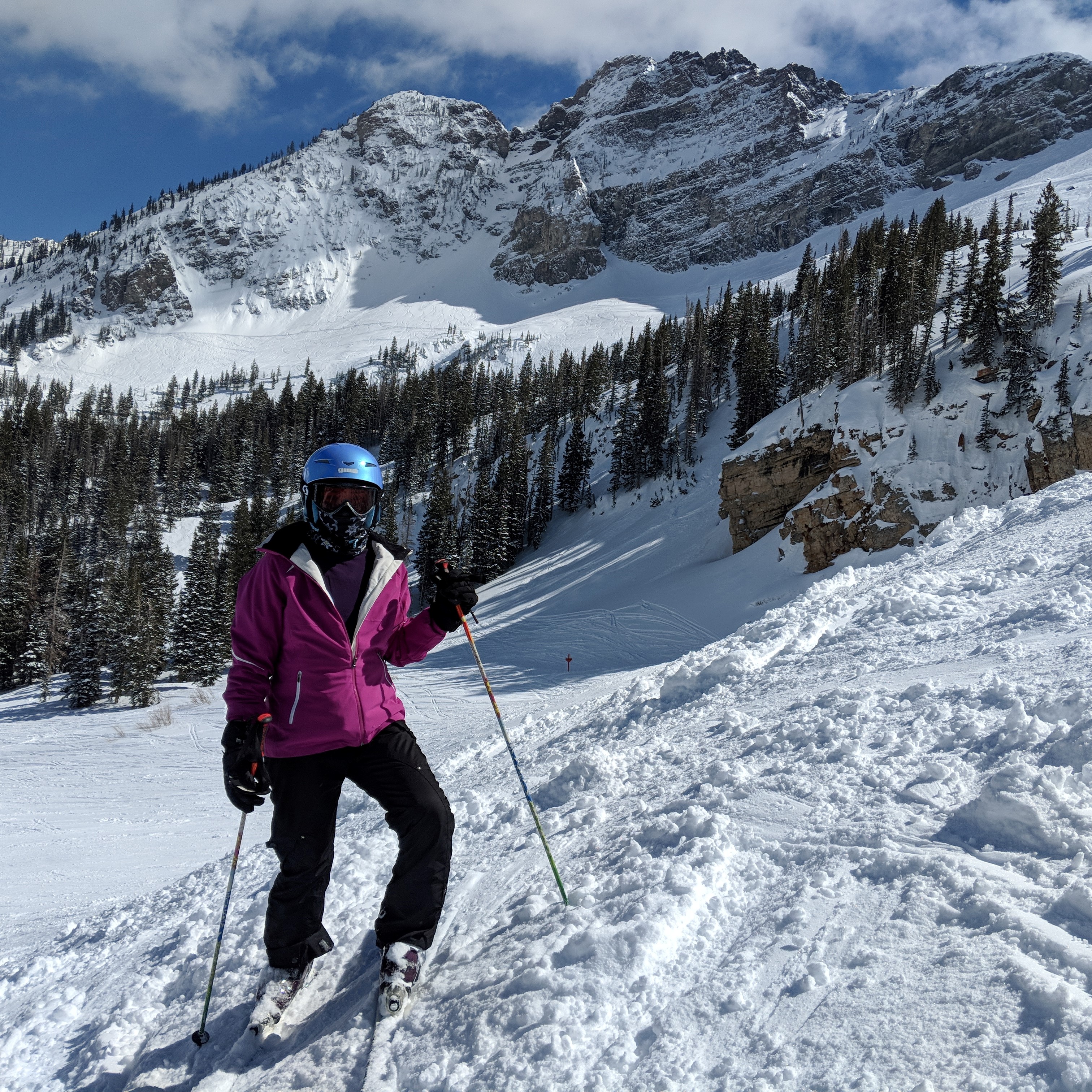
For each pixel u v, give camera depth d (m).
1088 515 6.69
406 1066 1.99
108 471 106.44
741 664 5.71
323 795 2.40
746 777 3.25
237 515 68.44
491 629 43.03
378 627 2.44
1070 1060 1.36
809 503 40.78
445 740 15.43
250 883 4.11
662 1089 1.62
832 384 49.16
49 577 61.97
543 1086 1.72
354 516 2.37
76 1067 2.51
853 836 2.48
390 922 2.37
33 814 19.56
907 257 62.53
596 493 72.25
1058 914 1.82
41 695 45.44
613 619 41.25
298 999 2.49
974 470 37.78
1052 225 43.81
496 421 103.12
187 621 47.62
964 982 1.68
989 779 2.61
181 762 27.17
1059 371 37.78
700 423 74.75
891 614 5.61
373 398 128.88
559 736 6.60
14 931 6.41
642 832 2.96
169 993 2.86
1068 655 3.59
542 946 2.28
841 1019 1.68
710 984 1.92
